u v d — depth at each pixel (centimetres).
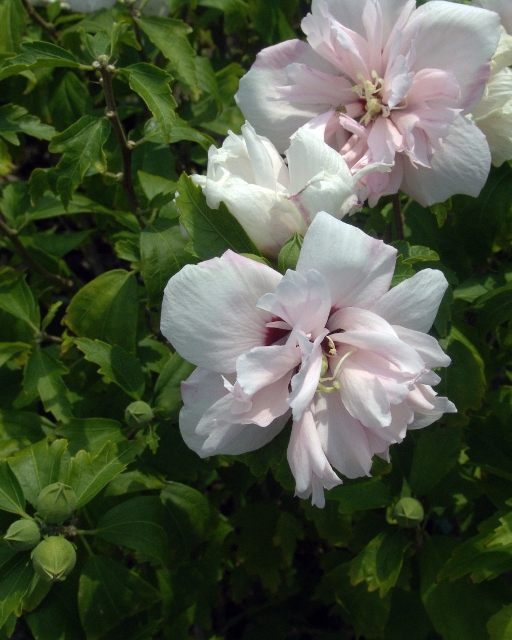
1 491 28
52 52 29
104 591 30
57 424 36
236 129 41
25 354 38
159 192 37
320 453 22
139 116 46
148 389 37
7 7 39
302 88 27
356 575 31
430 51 26
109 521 30
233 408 22
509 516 28
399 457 34
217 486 49
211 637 42
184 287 22
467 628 31
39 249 42
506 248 35
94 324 35
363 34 27
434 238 36
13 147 46
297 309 21
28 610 29
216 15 43
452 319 35
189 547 34
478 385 32
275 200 23
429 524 41
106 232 48
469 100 26
